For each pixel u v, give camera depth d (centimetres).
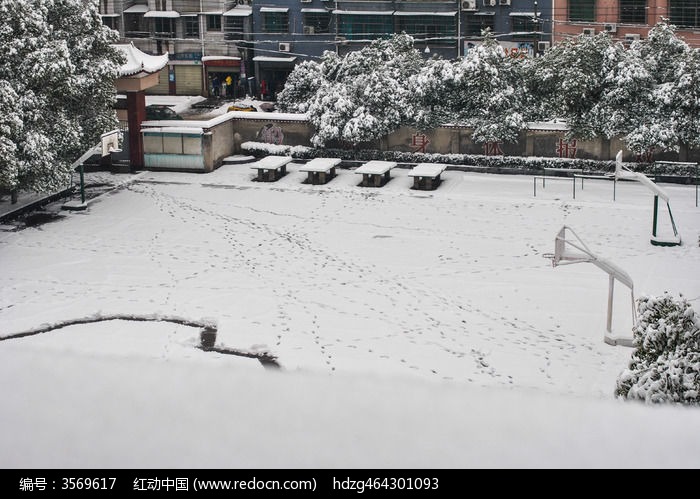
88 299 2177
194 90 5459
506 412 260
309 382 274
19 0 2766
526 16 4906
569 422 252
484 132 3419
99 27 3114
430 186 3234
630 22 4756
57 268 2411
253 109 4747
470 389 269
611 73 3253
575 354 1845
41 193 3045
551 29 4872
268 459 244
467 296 2188
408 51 3738
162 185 3334
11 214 2886
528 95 3466
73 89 2861
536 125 3441
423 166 3338
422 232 2731
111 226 2809
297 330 1986
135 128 3512
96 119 3047
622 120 3244
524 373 1759
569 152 3431
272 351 1870
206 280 2309
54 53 2773
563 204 3008
